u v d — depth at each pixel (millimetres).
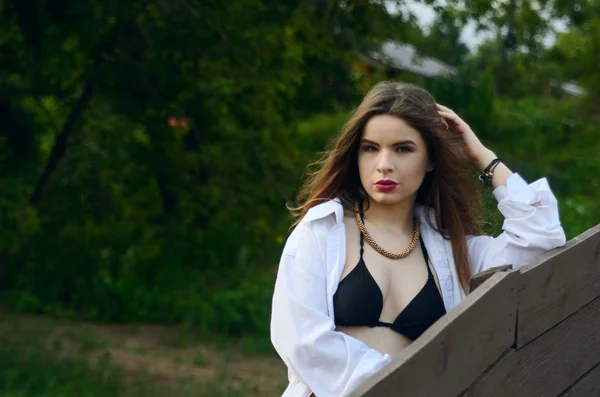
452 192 2879
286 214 11914
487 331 2295
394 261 2748
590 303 2947
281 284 2602
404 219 2822
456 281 2803
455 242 2846
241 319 10539
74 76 11414
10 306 11047
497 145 20594
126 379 7898
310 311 2521
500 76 32375
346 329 2637
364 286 2652
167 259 12070
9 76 10586
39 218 10812
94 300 11172
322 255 2664
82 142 11711
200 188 11797
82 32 10156
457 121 3119
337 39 11898
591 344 2967
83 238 11742
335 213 2699
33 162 11727
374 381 1882
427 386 2043
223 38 10742
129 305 11039
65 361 8148
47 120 11773
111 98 11406
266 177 11688
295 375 2594
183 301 10945
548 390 2676
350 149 2801
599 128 23688
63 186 11633
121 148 11336
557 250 2758
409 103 2740
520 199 2914
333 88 12602
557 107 25859
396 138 2715
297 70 11133
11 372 7422
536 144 20969
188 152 11820
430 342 2035
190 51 10961
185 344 9688
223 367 8641
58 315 10719
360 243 2754
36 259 11625
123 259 12078
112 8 10234
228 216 11922
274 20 11117
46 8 9898
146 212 12320
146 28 11117
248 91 11148
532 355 2566
